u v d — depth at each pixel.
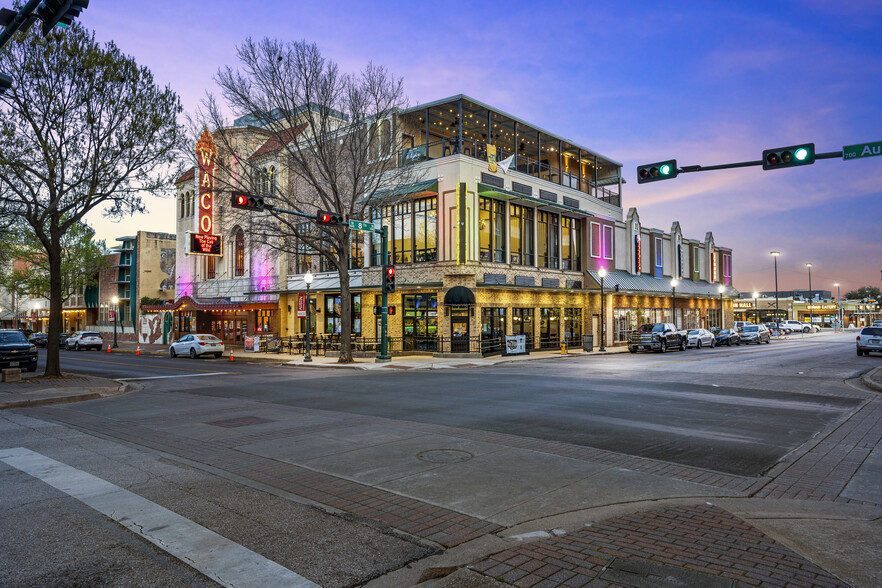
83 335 45.72
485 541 5.11
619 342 42.94
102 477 7.34
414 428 10.64
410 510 5.98
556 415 12.08
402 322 33.34
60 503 6.25
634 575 4.30
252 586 4.29
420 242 32.94
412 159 31.28
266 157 36.31
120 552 4.91
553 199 38.56
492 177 33.25
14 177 19.19
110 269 57.34
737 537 5.10
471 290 30.89
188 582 4.36
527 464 7.90
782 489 6.82
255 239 35.31
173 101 20.58
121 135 19.56
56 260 20.16
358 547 5.00
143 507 6.10
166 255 53.50
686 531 5.26
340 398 15.14
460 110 32.09
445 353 30.52
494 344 32.16
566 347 36.94
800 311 101.62
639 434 10.05
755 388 16.72
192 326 47.59
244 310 42.62
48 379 19.72
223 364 29.48
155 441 9.70
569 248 40.38
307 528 5.46
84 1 7.90
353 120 27.83
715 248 59.97
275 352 36.81
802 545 4.92
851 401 14.10
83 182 19.61
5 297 81.50
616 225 44.59
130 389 18.03
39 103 18.17
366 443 9.31
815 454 8.61
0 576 4.46
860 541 5.02
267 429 10.67
